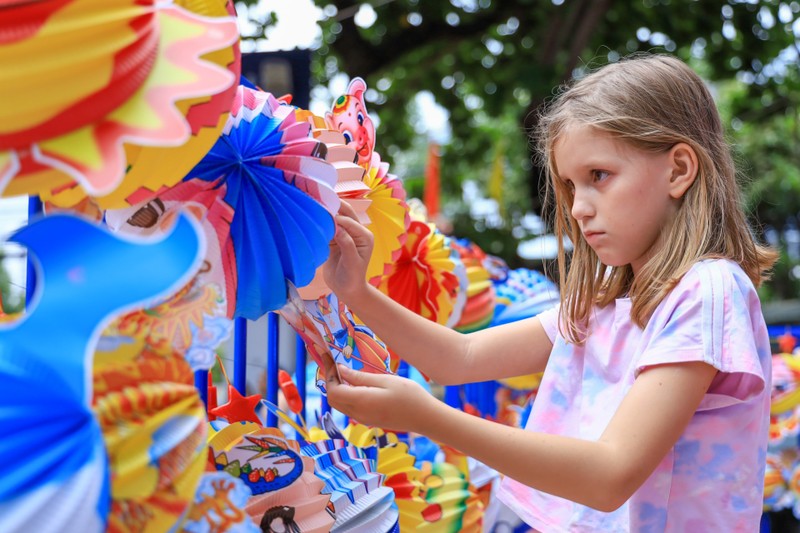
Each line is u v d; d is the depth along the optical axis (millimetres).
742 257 1105
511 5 6422
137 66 615
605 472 897
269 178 813
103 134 600
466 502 1386
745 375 1014
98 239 571
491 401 2066
